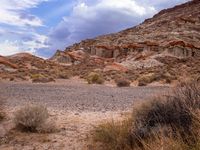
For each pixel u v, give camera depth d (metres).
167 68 62.88
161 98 6.69
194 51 94.50
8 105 13.22
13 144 6.94
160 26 143.00
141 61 83.19
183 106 5.96
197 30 124.62
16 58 82.31
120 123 7.57
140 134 5.91
